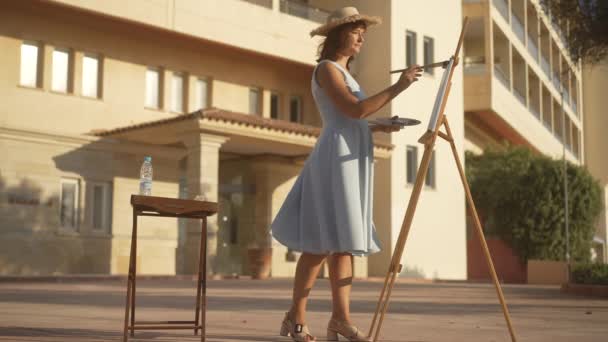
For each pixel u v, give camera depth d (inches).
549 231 1171.3
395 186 1026.7
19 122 779.4
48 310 301.4
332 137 178.1
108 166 828.0
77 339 186.2
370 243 178.1
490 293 548.1
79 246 800.3
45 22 805.2
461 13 1223.5
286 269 1000.9
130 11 820.0
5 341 179.0
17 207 756.0
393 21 1051.3
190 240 786.8
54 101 808.3
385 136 1032.8
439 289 625.6
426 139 164.6
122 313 288.5
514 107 1378.0
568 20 574.9
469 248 1242.6
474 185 1211.2
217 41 908.0
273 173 983.0
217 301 390.0
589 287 521.3
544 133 1659.7
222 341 188.2
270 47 968.3
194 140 767.7
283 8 1008.2
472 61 1298.0
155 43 903.7
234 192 960.9
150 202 170.9
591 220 1200.2
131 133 811.4
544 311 338.3
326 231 175.3
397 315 300.0
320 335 209.3
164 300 386.9
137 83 885.2
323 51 187.2
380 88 1051.9
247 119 799.1
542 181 1172.5
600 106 2182.6
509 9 1368.1
